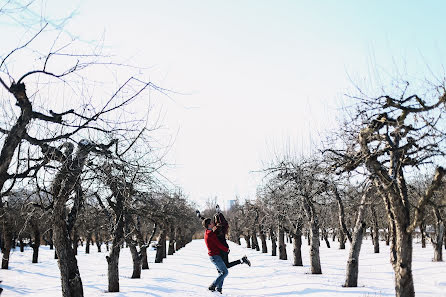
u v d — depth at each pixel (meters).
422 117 8.42
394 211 8.33
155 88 6.40
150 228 34.00
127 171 8.41
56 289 16.47
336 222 35.34
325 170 11.16
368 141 9.23
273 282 15.11
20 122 6.45
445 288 12.86
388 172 8.84
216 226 12.19
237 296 11.73
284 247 28.17
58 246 8.76
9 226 23.56
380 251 32.66
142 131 8.06
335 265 22.83
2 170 6.30
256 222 39.69
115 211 14.39
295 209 20.61
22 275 23.03
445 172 7.63
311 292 12.06
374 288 12.76
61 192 8.44
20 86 6.34
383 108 8.63
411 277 8.12
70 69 6.21
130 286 15.45
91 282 18.00
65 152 8.22
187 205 41.78
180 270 22.92
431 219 23.75
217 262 11.95
